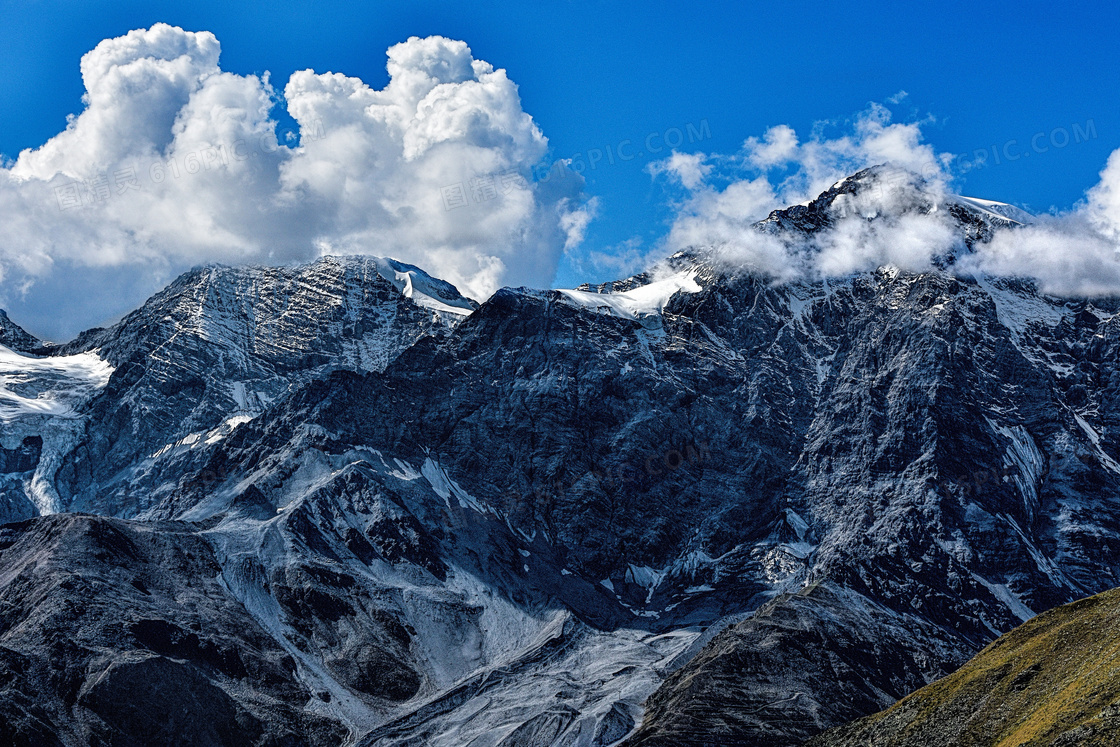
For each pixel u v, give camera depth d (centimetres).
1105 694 16800
